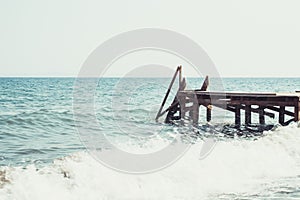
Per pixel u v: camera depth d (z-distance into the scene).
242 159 11.52
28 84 78.12
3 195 7.84
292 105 17.31
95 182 8.76
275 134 14.66
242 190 9.19
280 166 11.37
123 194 8.48
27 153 13.71
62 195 8.12
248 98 18.25
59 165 9.48
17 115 23.88
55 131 19.09
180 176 9.68
